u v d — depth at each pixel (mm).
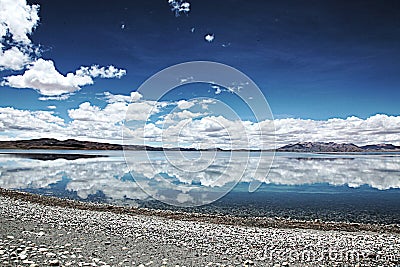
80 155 133250
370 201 29625
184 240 14492
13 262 10492
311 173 60500
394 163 98625
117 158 105062
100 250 12438
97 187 36719
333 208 26156
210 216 21875
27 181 41750
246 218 21547
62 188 35719
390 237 16344
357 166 83812
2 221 15992
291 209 25516
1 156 119750
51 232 14523
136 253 12312
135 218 19719
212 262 11664
